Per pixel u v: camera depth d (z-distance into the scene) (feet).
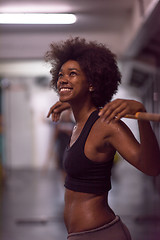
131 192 22.24
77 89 5.56
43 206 18.31
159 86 18.51
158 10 13.33
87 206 5.38
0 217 16.06
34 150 34.50
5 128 28.78
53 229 14.08
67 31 22.07
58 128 23.17
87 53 5.64
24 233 13.58
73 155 5.36
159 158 4.79
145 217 15.19
